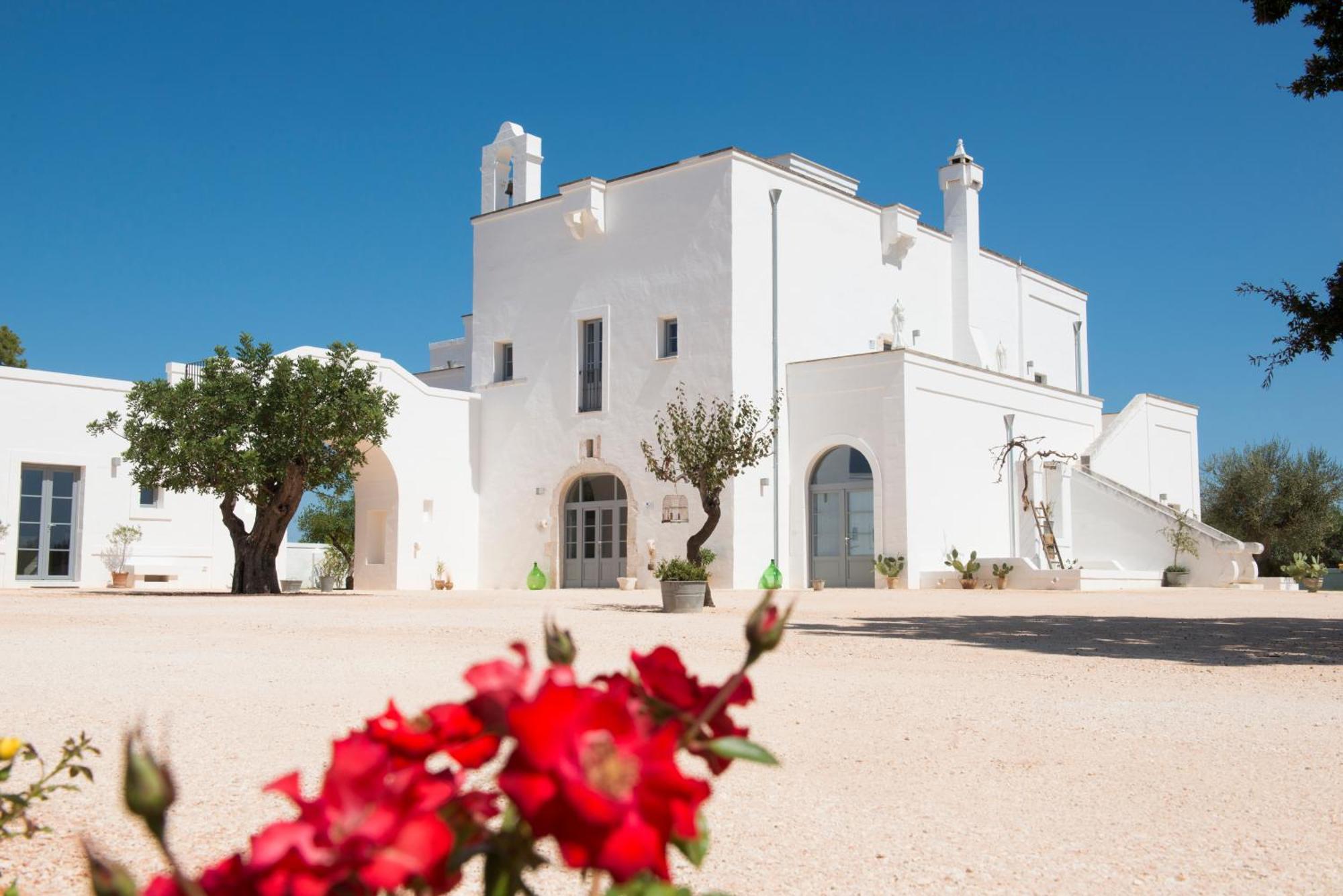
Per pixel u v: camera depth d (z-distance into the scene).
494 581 32.16
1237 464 44.03
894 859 4.18
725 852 4.27
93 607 17.31
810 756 6.12
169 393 21.91
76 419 26.09
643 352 29.58
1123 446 34.62
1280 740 6.65
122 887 1.11
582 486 30.86
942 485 28.09
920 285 33.94
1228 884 3.89
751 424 20.70
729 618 16.31
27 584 25.34
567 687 1.20
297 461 22.62
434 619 15.59
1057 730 6.97
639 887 1.40
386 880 1.15
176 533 27.56
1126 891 3.81
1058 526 31.66
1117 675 9.74
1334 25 14.18
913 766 5.88
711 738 1.57
